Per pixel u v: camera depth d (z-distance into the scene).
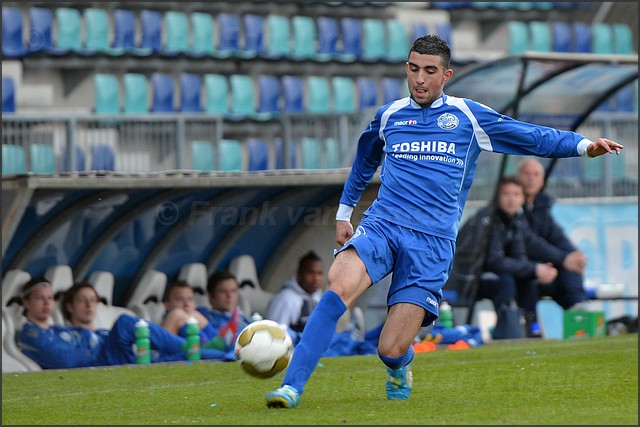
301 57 84.44
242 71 82.69
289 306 45.34
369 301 49.94
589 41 95.12
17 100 74.50
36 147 51.69
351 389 26.20
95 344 40.88
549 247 53.69
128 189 42.38
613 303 61.19
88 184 39.91
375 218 21.45
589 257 62.56
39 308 39.94
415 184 21.42
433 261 21.25
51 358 39.56
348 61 85.88
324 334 20.75
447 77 21.78
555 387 25.14
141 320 40.69
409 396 23.58
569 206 62.44
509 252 52.22
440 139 21.55
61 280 42.16
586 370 29.58
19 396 27.94
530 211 53.97
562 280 54.25
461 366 32.91
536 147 21.44
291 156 57.66
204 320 43.91
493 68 48.00
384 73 87.44
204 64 81.25
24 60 75.25
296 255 49.09
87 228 43.12
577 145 21.17
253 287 48.47
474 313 56.91
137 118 52.12
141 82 77.25
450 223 21.50
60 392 28.84
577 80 51.03
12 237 40.34
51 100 76.00
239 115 74.25
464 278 51.31
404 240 21.14
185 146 54.22
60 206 41.31
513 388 25.20
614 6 96.44
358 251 20.91
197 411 22.03
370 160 22.97
